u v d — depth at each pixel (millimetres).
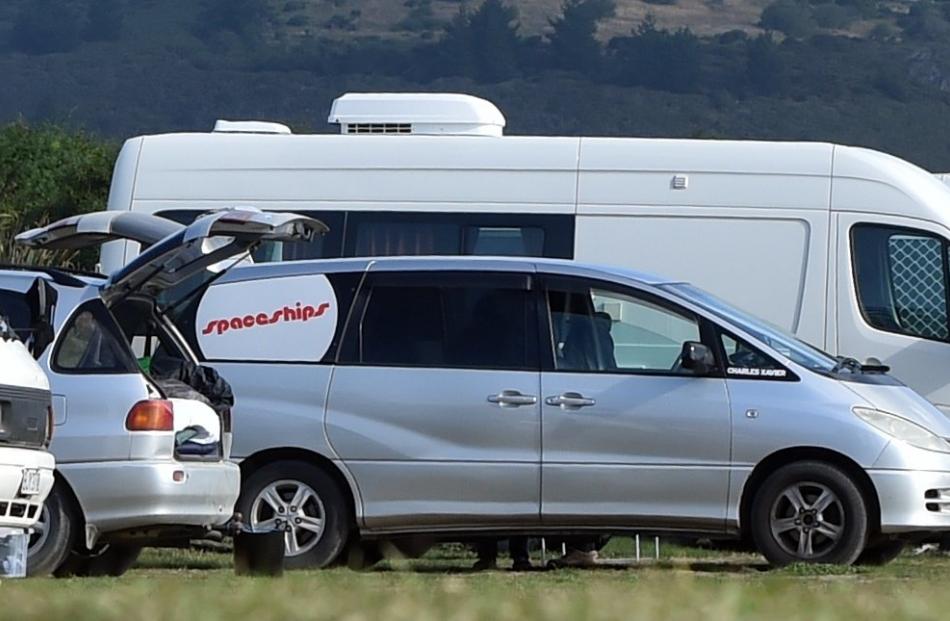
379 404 37125
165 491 32938
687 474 36594
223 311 38031
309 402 37281
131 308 35500
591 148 48062
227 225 33812
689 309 37250
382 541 38750
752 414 36469
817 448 36406
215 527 34031
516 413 36875
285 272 38094
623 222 47719
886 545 38344
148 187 49031
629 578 33906
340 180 48625
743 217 47406
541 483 36781
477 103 49875
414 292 37719
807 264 47156
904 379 46781
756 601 23984
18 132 92938
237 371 37594
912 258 46906
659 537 37469
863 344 46906
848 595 25719
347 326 37656
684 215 47531
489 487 36844
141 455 32938
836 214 47219
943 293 46781
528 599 24297
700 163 47625
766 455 36438
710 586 27188
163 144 49312
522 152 48250
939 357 46625
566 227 47781
